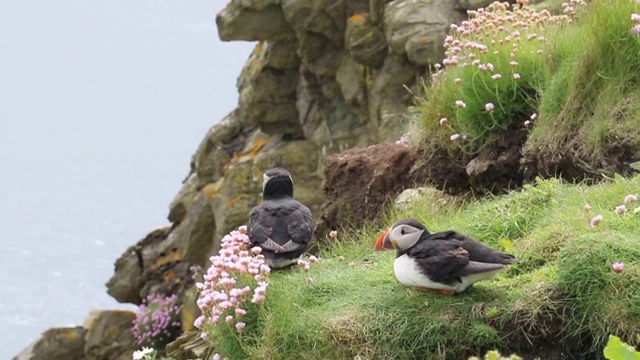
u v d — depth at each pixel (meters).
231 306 8.59
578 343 7.75
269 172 9.86
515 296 7.99
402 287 8.45
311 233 9.48
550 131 10.13
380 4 15.39
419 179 11.64
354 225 11.90
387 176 11.91
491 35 11.42
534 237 8.67
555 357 7.79
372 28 15.55
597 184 9.43
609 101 9.74
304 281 8.99
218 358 8.60
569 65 10.34
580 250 7.84
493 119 10.79
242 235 9.42
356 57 15.62
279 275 9.20
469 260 7.91
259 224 9.40
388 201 11.80
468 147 11.05
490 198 10.54
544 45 10.86
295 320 8.42
